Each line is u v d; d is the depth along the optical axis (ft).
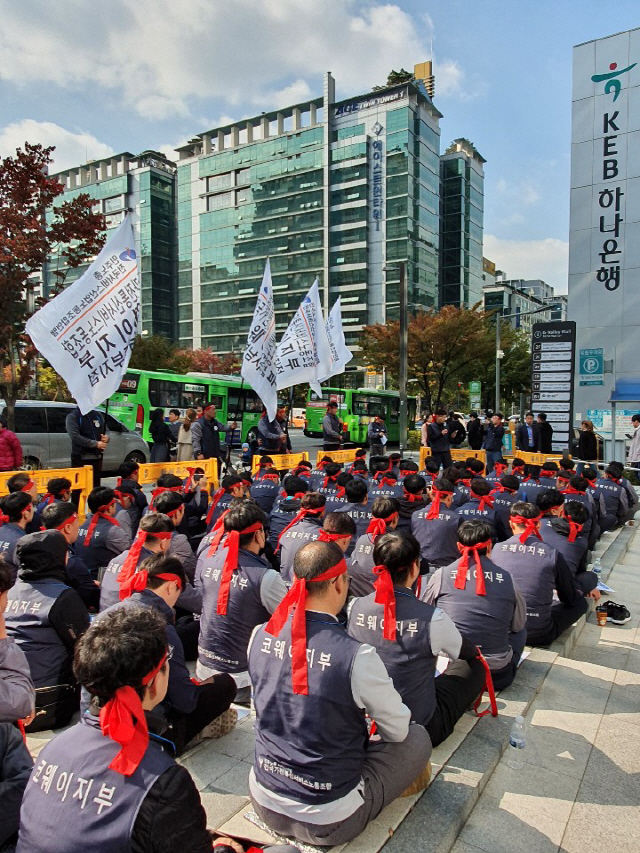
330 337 42.04
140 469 23.67
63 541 10.93
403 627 9.26
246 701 11.87
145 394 65.72
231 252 279.08
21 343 39.99
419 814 8.60
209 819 8.38
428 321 95.04
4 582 7.45
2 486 19.61
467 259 271.69
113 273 20.02
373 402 97.76
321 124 246.68
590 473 28.25
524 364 118.11
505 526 20.97
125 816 4.60
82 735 5.10
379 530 15.10
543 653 14.98
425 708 9.48
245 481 20.35
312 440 102.42
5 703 7.20
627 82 52.54
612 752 11.05
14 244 33.78
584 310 55.21
